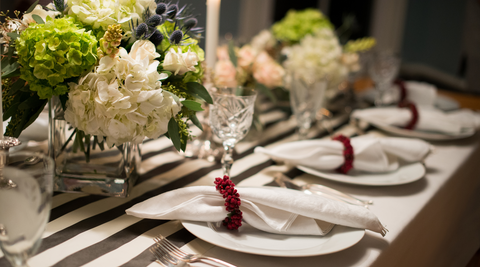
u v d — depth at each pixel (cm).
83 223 71
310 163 100
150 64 72
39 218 48
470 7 290
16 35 71
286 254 59
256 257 64
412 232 85
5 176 46
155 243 66
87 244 65
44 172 47
